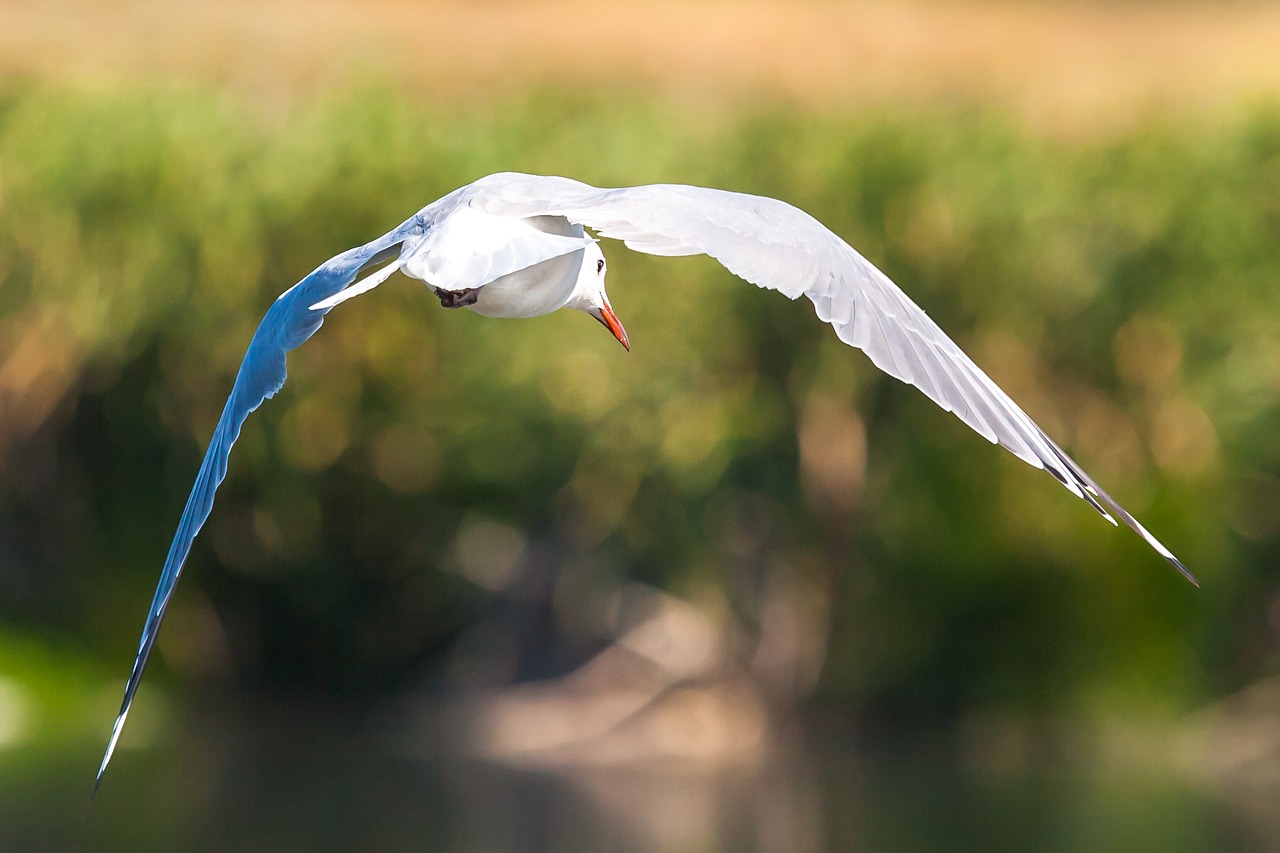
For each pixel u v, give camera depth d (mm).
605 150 14133
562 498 13953
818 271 4062
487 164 13969
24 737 13094
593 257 5402
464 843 10867
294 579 14172
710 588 13961
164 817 11273
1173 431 13969
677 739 13625
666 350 13297
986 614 13766
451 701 14172
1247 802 11953
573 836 11000
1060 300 13836
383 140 14117
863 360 13461
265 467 13734
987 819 11531
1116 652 13812
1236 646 14070
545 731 13656
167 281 13680
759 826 11367
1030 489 13781
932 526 13688
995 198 13891
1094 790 12438
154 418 13852
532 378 13383
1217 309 13969
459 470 13852
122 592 14031
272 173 13859
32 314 13938
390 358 13602
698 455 13398
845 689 13836
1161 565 13836
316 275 4609
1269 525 14055
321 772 12609
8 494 14086
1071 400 14031
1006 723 13727
